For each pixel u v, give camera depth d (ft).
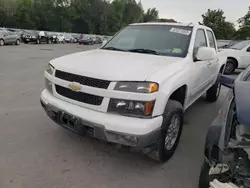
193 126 14.20
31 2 192.34
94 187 8.31
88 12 215.72
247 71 9.11
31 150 10.36
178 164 10.01
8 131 12.02
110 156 10.24
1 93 18.67
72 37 131.95
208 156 7.04
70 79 9.16
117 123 8.05
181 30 12.80
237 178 6.02
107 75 8.39
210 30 16.20
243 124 6.14
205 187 7.04
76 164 9.55
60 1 203.41
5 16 167.22
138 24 14.38
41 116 14.14
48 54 52.85
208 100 19.35
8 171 8.85
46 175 8.77
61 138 11.52
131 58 10.44
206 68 13.96
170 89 8.80
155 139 8.50
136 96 8.01
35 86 21.43
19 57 43.91
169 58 10.84
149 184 8.67
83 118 8.62
